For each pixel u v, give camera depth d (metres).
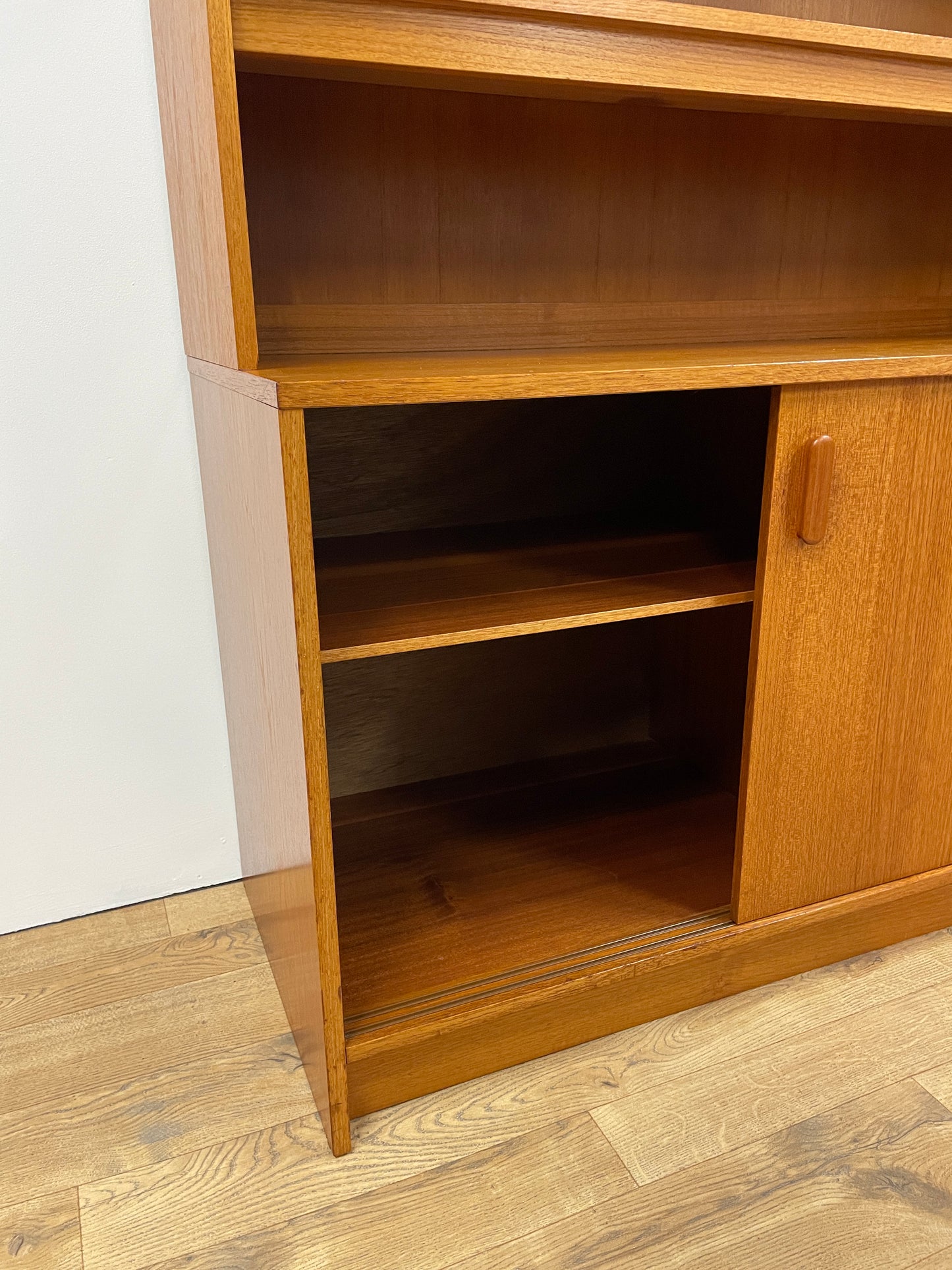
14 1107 1.06
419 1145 1.00
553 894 1.22
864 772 1.16
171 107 1.03
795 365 0.94
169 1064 1.12
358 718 1.45
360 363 1.02
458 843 1.35
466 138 1.14
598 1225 0.91
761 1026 1.16
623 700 1.64
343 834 1.38
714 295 1.35
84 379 1.17
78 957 1.30
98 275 1.15
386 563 1.19
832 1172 0.96
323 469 1.29
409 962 1.09
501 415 1.36
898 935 1.31
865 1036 1.14
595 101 1.17
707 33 0.94
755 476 1.29
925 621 1.13
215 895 1.44
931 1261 0.87
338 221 1.11
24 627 1.23
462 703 1.52
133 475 1.23
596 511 1.47
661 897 1.21
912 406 1.03
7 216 1.09
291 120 1.06
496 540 1.30
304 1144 1.00
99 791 1.34
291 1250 0.89
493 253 1.20
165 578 1.29
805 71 1.00
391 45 0.84
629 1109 1.04
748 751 1.08
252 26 0.79
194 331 1.12
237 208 0.83
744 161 1.31
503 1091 1.07
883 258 1.45
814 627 1.06
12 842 1.31
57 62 1.07
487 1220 0.91
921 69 1.06
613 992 1.13
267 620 0.95
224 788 1.42
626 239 1.27
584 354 1.14
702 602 1.03
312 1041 1.01
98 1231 0.91
